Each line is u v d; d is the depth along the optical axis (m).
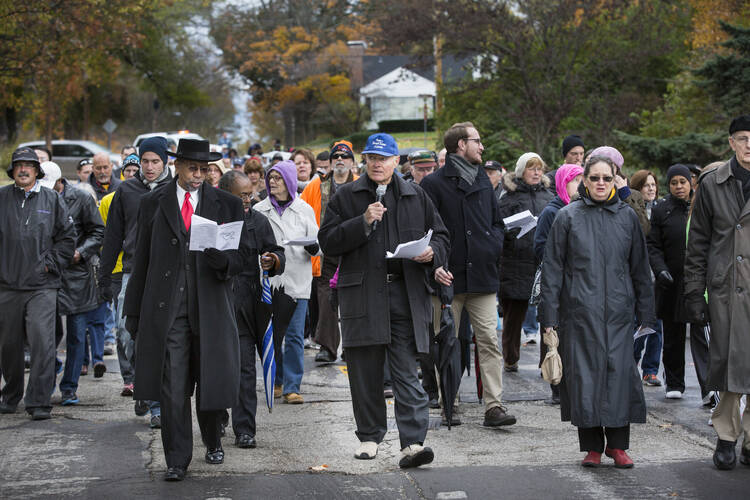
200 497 6.93
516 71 38.44
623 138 26.64
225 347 7.51
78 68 47.28
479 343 9.40
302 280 10.52
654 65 38.94
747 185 7.83
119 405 10.41
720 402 7.78
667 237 10.56
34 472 7.65
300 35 82.25
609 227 7.77
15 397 10.05
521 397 10.81
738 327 7.65
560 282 7.83
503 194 12.39
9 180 45.84
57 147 50.09
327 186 13.46
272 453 8.31
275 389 10.95
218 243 7.35
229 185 8.85
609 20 36.94
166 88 86.81
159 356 7.45
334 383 11.65
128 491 7.08
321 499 6.88
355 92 83.25
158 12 76.25
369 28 88.88
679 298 10.34
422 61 42.34
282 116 91.06
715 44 31.00
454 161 9.36
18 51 37.69
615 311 7.66
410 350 7.82
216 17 89.75
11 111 60.72
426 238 7.48
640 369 13.15
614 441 7.76
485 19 36.59
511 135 37.50
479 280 9.20
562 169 10.27
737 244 7.78
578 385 7.57
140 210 7.69
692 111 32.03
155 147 9.80
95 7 38.75
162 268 7.52
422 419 7.75
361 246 7.84
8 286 9.70
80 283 10.52
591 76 37.78
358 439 8.64
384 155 7.79
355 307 7.80
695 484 7.20
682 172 10.52
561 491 7.01
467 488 7.11
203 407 7.40
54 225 9.90
